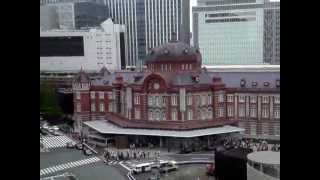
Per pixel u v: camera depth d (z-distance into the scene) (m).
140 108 136.62
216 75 147.00
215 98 137.88
